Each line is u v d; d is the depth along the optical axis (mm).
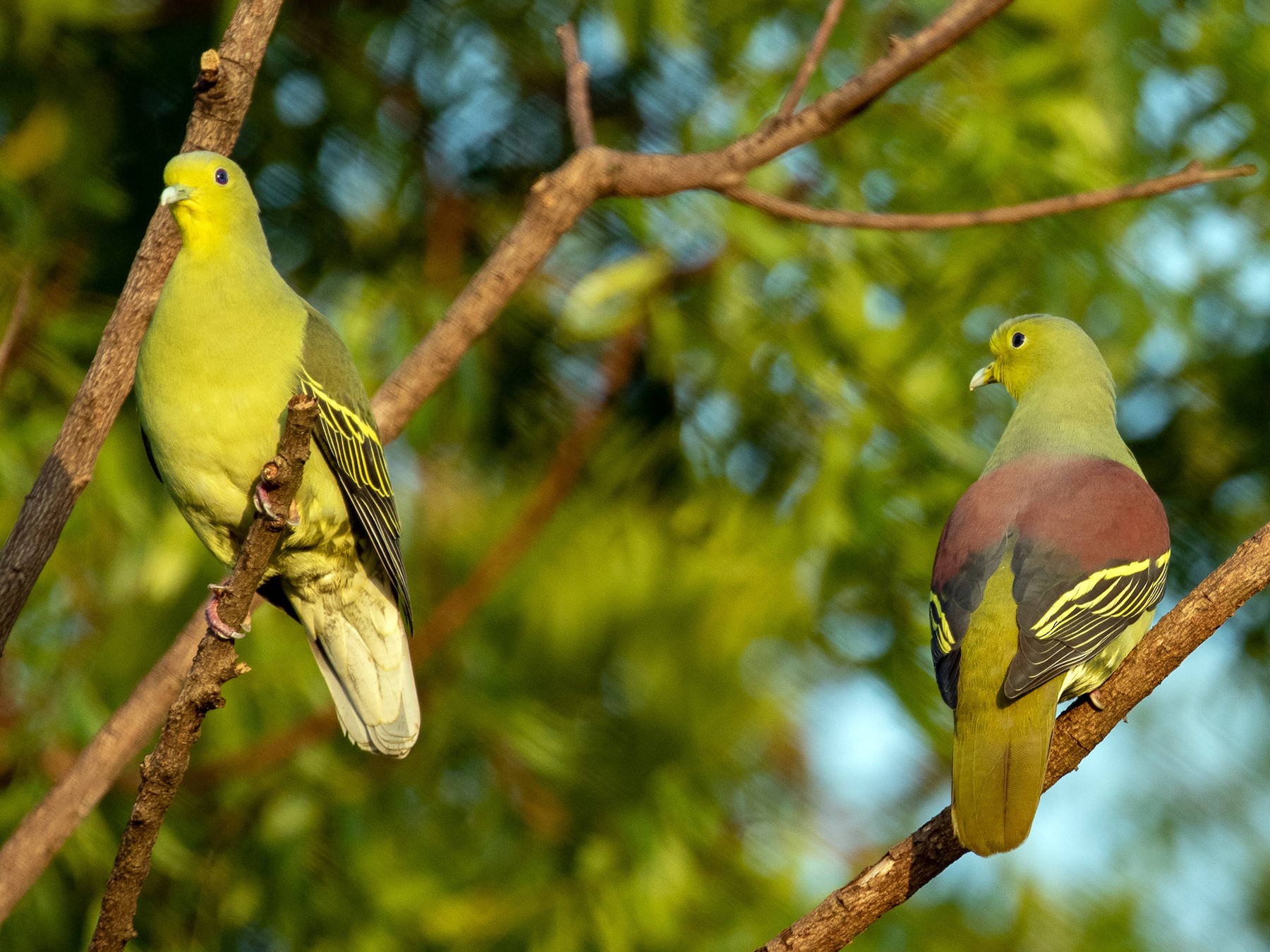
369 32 12094
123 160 12414
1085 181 11281
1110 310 11789
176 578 11031
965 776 6270
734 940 11414
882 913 5801
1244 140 12391
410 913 11445
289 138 12164
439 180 12461
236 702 11500
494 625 12641
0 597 6293
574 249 12625
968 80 11633
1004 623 6688
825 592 11703
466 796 12219
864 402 11562
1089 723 6293
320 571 7375
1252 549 6102
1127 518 7098
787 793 14039
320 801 11633
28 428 11070
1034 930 13211
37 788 10836
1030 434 7863
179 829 11539
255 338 6875
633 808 11906
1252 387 13656
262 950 11828
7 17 11617
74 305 11828
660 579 12703
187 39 12344
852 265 11422
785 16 11625
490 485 12867
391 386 7281
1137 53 11727
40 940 11055
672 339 11812
